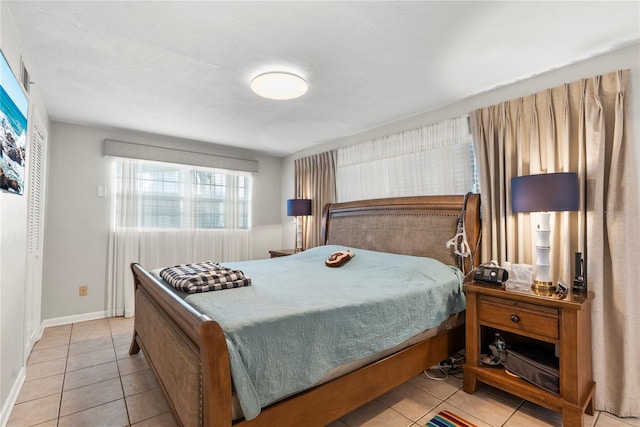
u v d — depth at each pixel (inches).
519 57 83.2
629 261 74.5
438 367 97.0
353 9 64.5
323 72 91.6
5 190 64.4
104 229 147.1
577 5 63.2
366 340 66.1
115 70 90.7
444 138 116.2
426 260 100.3
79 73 92.4
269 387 51.3
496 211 98.7
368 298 70.3
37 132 103.6
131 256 151.7
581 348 68.7
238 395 46.9
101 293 146.6
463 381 87.1
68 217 138.9
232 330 50.0
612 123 77.7
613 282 75.7
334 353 60.9
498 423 70.3
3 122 61.9
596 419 73.0
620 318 74.4
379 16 66.7
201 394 49.5
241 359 49.1
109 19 67.6
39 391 82.3
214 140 167.9
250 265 114.7
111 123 139.1
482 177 100.2
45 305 133.5
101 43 76.9
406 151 129.1
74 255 140.2
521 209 79.6
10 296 72.5
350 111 123.2
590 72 83.7
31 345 108.3
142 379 88.7
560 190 74.1
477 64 87.0
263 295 69.9
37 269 115.2
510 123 96.3
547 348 89.5
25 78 80.1
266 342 52.5
